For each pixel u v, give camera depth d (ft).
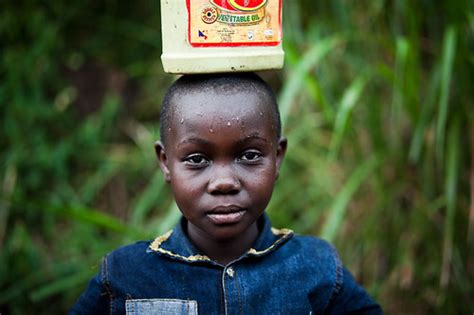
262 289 4.39
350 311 4.72
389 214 6.89
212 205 3.96
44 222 8.49
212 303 4.33
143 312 4.40
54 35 9.15
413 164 6.81
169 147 4.15
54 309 7.63
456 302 6.66
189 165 4.01
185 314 4.33
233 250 4.43
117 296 4.50
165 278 4.41
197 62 4.00
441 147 6.00
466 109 6.41
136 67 9.57
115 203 9.06
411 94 6.18
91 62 9.83
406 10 6.26
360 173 6.48
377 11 6.75
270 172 4.10
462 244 6.68
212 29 3.99
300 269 4.54
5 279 7.61
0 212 8.15
